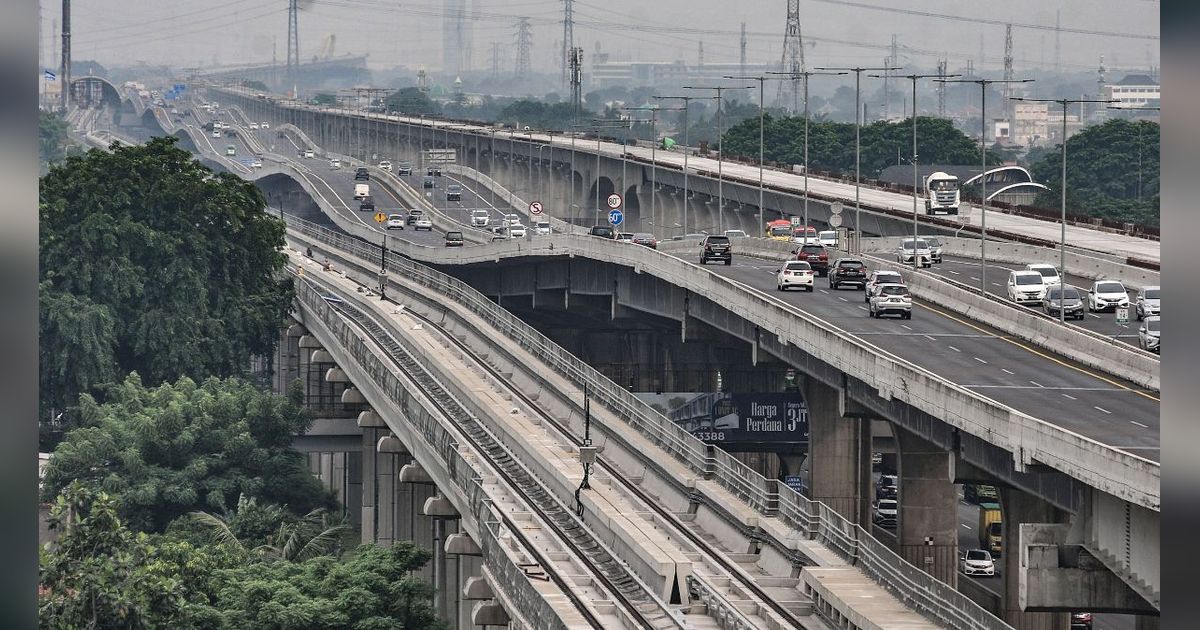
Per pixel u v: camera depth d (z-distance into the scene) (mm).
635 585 157125
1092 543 128875
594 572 160250
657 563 152750
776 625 142125
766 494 188625
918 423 175250
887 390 178875
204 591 186125
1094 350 193000
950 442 163625
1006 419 141000
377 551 193125
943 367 191750
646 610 145375
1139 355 179375
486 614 168500
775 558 177750
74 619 153750
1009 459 147625
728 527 191000
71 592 155000
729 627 138625
